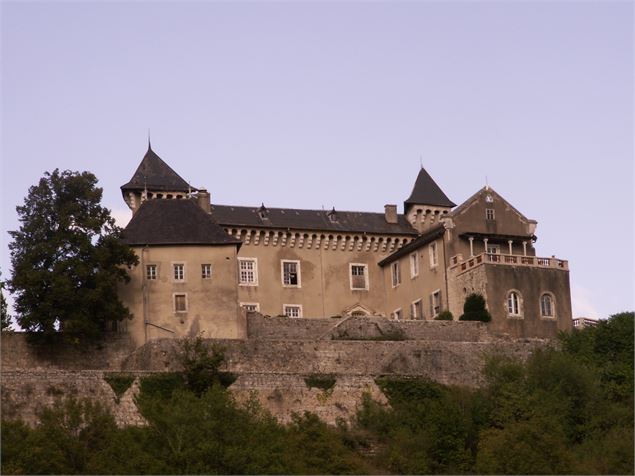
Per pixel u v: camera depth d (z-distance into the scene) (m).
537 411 91.31
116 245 103.44
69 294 99.56
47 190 103.50
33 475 77.56
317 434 85.12
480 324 110.00
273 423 85.44
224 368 95.88
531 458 84.44
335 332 105.56
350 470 83.38
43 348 99.81
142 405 85.44
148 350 95.12
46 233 102.06
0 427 80.88
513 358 100.31
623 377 98.12
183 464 78.62
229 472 78.50
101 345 101.62
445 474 86.56
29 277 99.38
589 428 92.00
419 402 93.06
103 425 82.06
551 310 114.06
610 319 105.00
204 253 106.69
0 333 99.19
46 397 88.12
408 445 87.12
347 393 93.38
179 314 105.12
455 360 99.88
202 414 81.88
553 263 115.06
